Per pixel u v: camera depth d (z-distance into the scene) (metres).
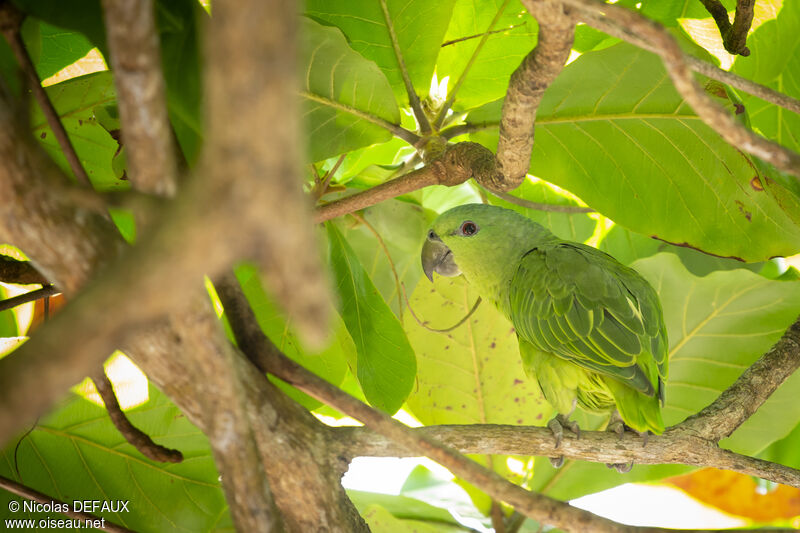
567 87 5.74
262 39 1.58
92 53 6.27
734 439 6.61
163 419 5.89
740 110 5.38
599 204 6.16
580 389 6.57
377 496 6.94
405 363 6.07
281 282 1.76
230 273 3.91
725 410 5.65
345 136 5.62
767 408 6.54
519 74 3.95
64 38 5.79
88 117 5.54
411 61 6.00
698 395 6.76
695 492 9.30
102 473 5.84
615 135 5.93
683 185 5.96
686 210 6.04
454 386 6.85
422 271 7.82
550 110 5.87
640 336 6.14
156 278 1.77
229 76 1.60
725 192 5.88
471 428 5.05
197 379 2.92
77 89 5.40
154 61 2.31
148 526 5.82
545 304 6.55
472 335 6.81
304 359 6.43
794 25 6.54
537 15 3.35
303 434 3.83
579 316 6.34
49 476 5.80
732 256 6.10
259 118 1.61
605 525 3.65
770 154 2.89
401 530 6.21
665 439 5.53
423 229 7.41
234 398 2.96
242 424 3.02
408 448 3.60
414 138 5.69
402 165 7.02
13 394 1.90
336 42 5.01
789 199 5.58
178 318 2.74
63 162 5.81
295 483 3.77
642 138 5.89
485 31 6.29
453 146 5.30
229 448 3.02
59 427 5.75
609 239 7.95
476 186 8.60
